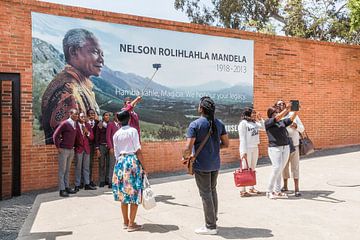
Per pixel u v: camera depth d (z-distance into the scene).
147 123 11.45
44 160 9.66
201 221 6.53
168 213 7.05
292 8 25.38
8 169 9.20
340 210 7.08
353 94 16.58
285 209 7.18
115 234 5.92
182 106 12.17
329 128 15.86
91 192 9.01
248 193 8.30
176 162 12.00
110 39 10.80
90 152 9.66
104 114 9.82
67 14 10.11
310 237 5.65
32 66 9.57
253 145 8.27
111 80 10.80
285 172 8.48
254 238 5.62
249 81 13.72
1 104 8.71
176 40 12.06
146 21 11.46
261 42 13.99
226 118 13.17
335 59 15.97
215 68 12.91
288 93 14.68
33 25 9.61
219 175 10.95
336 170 11.18
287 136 7.90
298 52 14.91
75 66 10.20
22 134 9.38
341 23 23.81
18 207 7.86
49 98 9.78
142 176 6.06
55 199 8.34
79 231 6.11
